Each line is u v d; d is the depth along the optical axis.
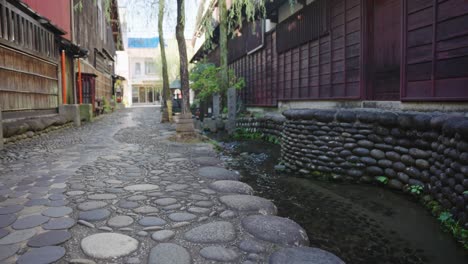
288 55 12.36
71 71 16.11
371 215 4.47
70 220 3.22
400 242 3.67
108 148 8.08
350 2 8.30
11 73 8.84
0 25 8.12
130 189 4.37
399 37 6.98
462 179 3.72
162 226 3.12
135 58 53.34
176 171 5.53
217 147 9.66
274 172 7.18
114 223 3.17
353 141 6.07
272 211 3.75
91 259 2.48
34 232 2.92
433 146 4.61
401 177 5.25
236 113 15.04
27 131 9.44
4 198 3.90
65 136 10.54
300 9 10.93
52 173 5.25
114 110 31.67
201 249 2.70
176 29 9.68
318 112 6.66
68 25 15.20
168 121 17.25
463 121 3.86
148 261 2.47
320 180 6.41
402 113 5.38
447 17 5.14
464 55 4.87
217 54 24.91
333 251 3.48
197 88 18.59
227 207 3.70
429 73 5.56
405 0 6.06
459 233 3.59
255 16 12.91
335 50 9.09
